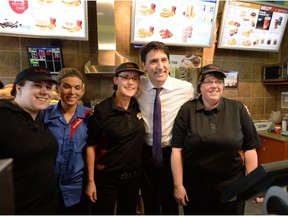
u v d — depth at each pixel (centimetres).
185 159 138
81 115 149
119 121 142
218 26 281
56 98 168
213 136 127
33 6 210
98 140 146
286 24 306
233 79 311
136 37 245
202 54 289
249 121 134
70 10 219
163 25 248
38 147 109
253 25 280
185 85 164
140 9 237
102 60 225
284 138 258
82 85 147
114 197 147
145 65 152
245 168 136
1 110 106
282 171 72
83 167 147
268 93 333
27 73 110
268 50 300
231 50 307
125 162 143
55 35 221
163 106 156
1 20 206
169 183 159
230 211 130
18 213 104
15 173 104
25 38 235
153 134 153
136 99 162
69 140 142
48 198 115
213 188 132
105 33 233
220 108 134
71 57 249
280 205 71
